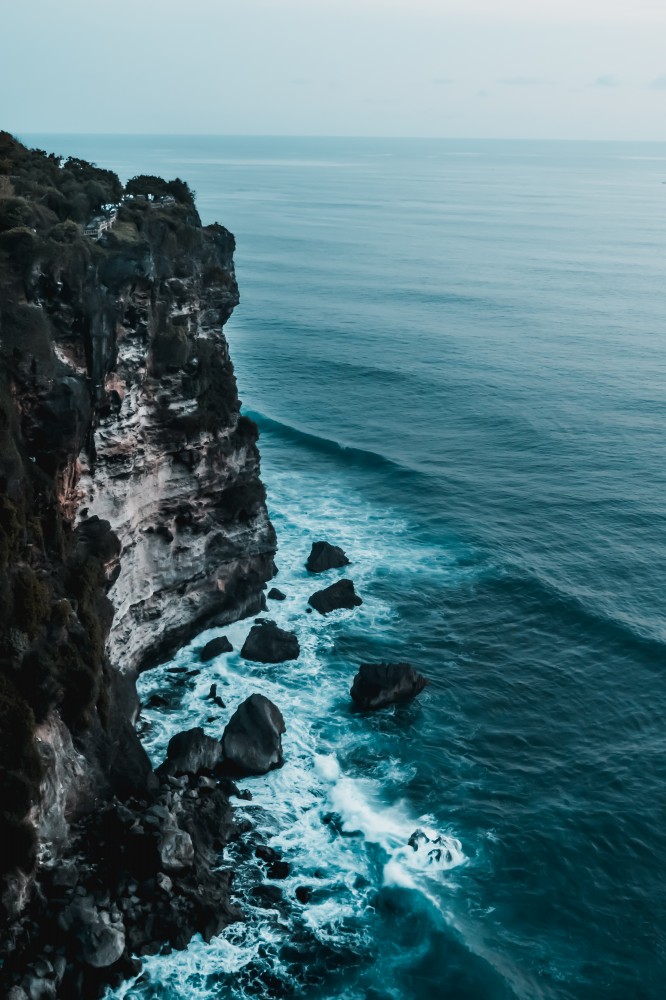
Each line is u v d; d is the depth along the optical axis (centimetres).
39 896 3088
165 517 4728
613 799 4053
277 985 3100
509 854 3722
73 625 3550
